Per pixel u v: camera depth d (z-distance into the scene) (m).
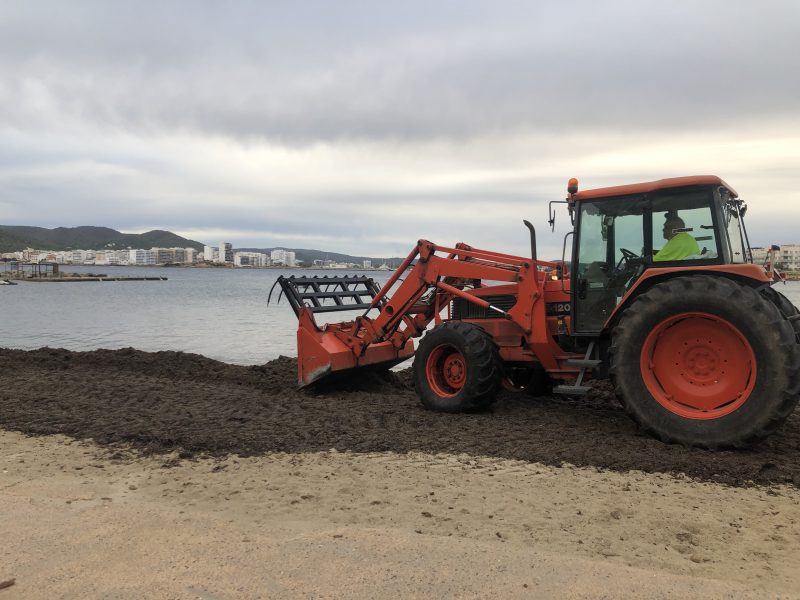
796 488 4.45
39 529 3.56
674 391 5.55
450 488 4.56
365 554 3.17
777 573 3.13
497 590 2.76
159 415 7.02
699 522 3.84
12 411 7.24
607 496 4.33
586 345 6.78
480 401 7.12
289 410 7.34
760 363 5.07
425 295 8.72
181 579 2.88
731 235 6.24
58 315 27.48
